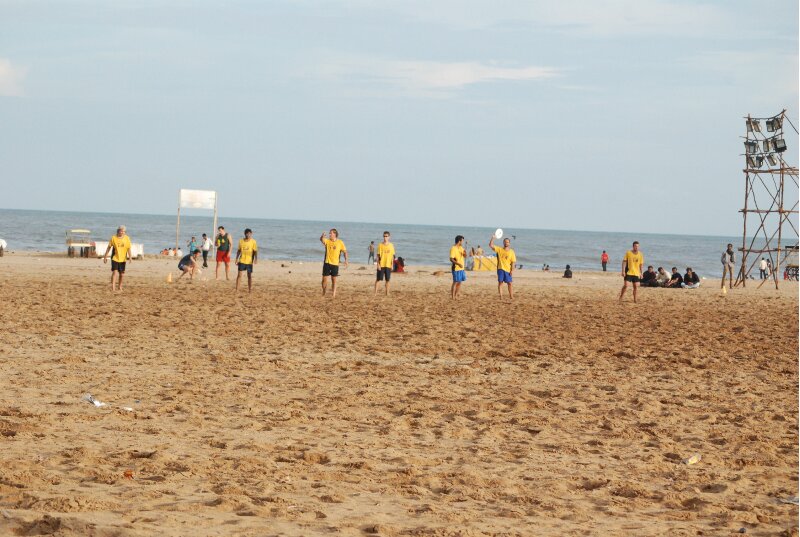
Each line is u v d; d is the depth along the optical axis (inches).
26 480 242.4
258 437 313.0
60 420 326.0
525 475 275.0
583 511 239.3
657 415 375.9
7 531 200.2
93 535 198.2
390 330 663.1
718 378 477.7
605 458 302.4
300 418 347.6
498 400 400.2
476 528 218.1
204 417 342.3
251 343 564.1
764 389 445.4
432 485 260.4
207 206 1990.7
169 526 207.9
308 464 278.4
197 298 901.8
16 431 303.3
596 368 504.4
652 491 262.2
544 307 933.8
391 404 382.9
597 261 3299.7
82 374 426.3
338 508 231.8
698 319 836.6
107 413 342.0
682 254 4532.5
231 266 1641.2
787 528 227.9
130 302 827.4
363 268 1790.1
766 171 1566.2
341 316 762.2
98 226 5236.2
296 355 519.5
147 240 3567.9
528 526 223.0
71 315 687.7
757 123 1593.3
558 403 398.0
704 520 235.3
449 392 415.8
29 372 425.1
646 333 693.3
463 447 310.3
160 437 307.0
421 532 213.0
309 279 1343.5
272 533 206.7
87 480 248.4
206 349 529.7
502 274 1031.0
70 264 1541.6
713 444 327.6
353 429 332.8
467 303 956.6
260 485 249.8
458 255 1023.6
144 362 470.9
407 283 1328.7
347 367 480.7
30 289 951.6
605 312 892.0
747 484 272.5
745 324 796.0
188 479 254.4
